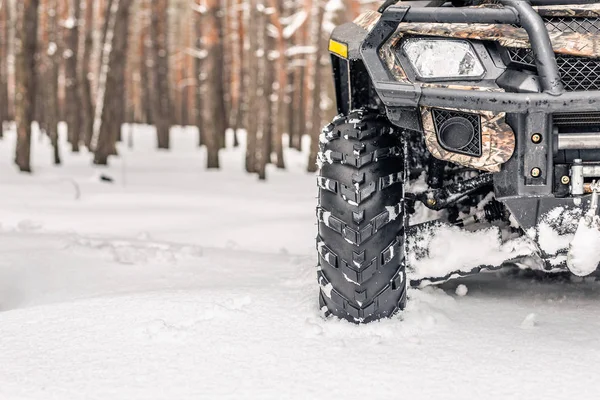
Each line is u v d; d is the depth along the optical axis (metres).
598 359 2.06
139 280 3.51
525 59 2.38
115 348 2.28
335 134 2.55
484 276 3.23
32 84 17.75
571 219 2.41
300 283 3.15
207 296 2.89
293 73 35.12
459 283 3.09
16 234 5.06
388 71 2.47
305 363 2.09
